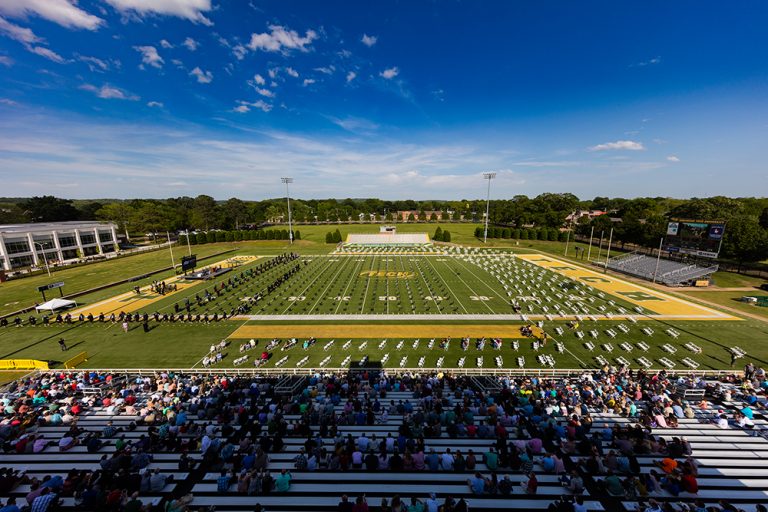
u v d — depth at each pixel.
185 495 15.23
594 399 25.28
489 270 80.50
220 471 17.16
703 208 107.31
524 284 67.69
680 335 43.25
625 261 84.62
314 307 54.53
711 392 26.11
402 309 53.41
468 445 19.55
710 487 16.05
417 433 19.88
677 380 29.33
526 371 33.66
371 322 48.12
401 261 92.88
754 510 14.52
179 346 41.19
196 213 160.25
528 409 22.97
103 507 14.19
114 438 20.83
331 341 41.97
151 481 15.73
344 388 27.67
